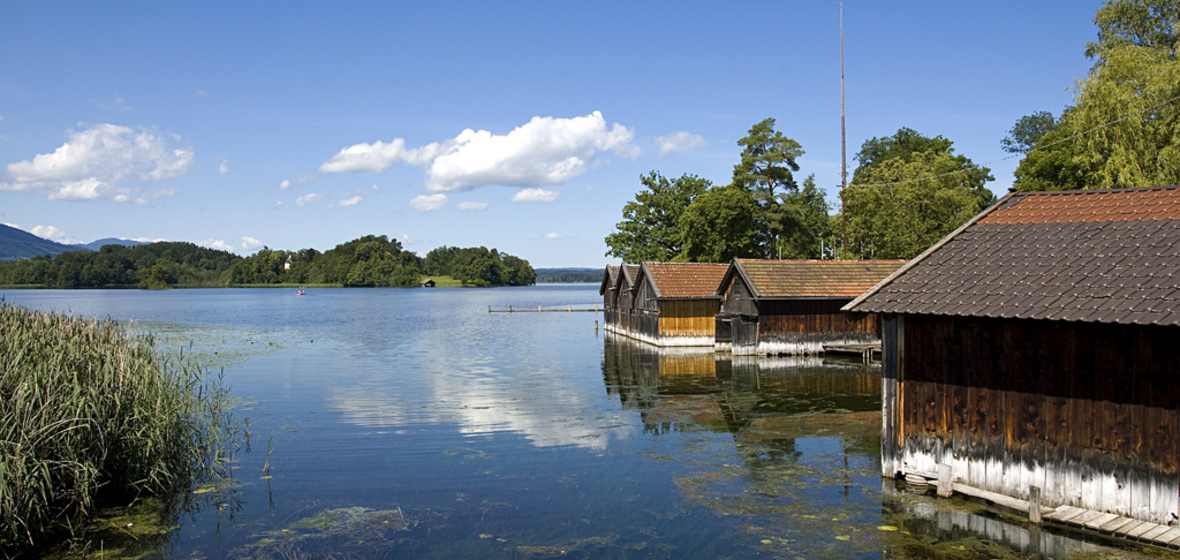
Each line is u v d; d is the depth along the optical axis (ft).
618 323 176.45
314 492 46.57
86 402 42.70
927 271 44.83
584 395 82.58
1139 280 35.81
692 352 130.11
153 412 49.08
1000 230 47.14
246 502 44.70
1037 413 38.58
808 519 40.91
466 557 36.29
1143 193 44.96
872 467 51.11
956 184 190.39
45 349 48.49
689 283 141.49
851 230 183.73
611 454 55.72
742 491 46.26
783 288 118.83
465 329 194.39
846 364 109.60
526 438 61.11
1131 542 34.63
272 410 73.61
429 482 48.65
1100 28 139.64
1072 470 37.24
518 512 42.78
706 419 68.64
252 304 374.84
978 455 41.27
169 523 41.09
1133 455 35.06
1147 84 110.22
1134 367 34.99
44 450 38.81
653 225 269.85
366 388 88.38
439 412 72.54
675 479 49.08
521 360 119.03
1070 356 37.27
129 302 384.06
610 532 39.50
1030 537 36.88
